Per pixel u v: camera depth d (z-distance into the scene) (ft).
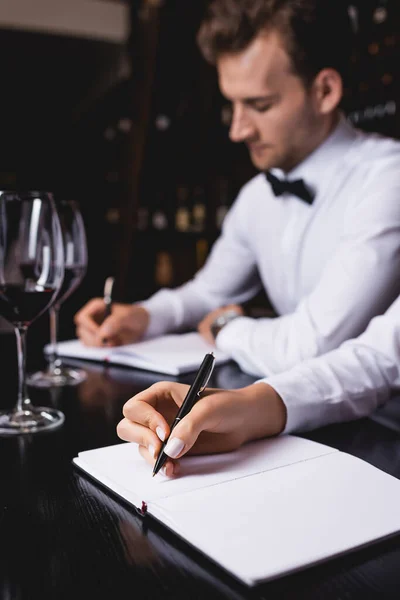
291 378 2.52
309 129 4.62
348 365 2.73
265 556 1.39
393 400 3.51
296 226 5.03
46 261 2.47
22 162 15.62
